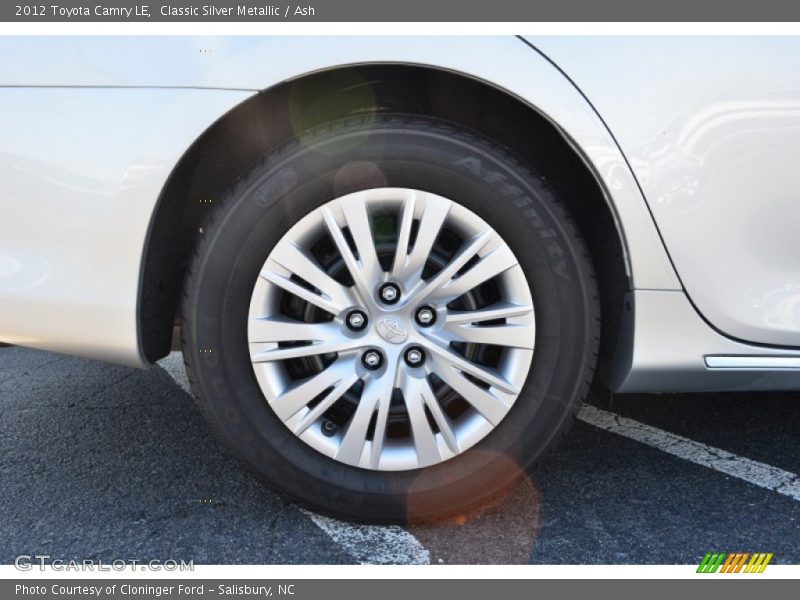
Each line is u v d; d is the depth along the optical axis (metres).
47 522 1.58
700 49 1.40
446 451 1.51
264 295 1.45
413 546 1.49
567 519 1.59
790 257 1.50
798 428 2.09
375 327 1.47
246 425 1.49
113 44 1.36
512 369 1.49
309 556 1.46
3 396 2.44
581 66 1.39
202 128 1.36
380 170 1.41
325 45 1.35
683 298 1.49
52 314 1.44
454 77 1.49
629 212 1.44
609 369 1.61
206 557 1.46
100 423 2.18
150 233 1.41
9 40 1.37
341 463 1.51
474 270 1.46
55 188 1.38
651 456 1.90
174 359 2.90
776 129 1.42
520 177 1.44
